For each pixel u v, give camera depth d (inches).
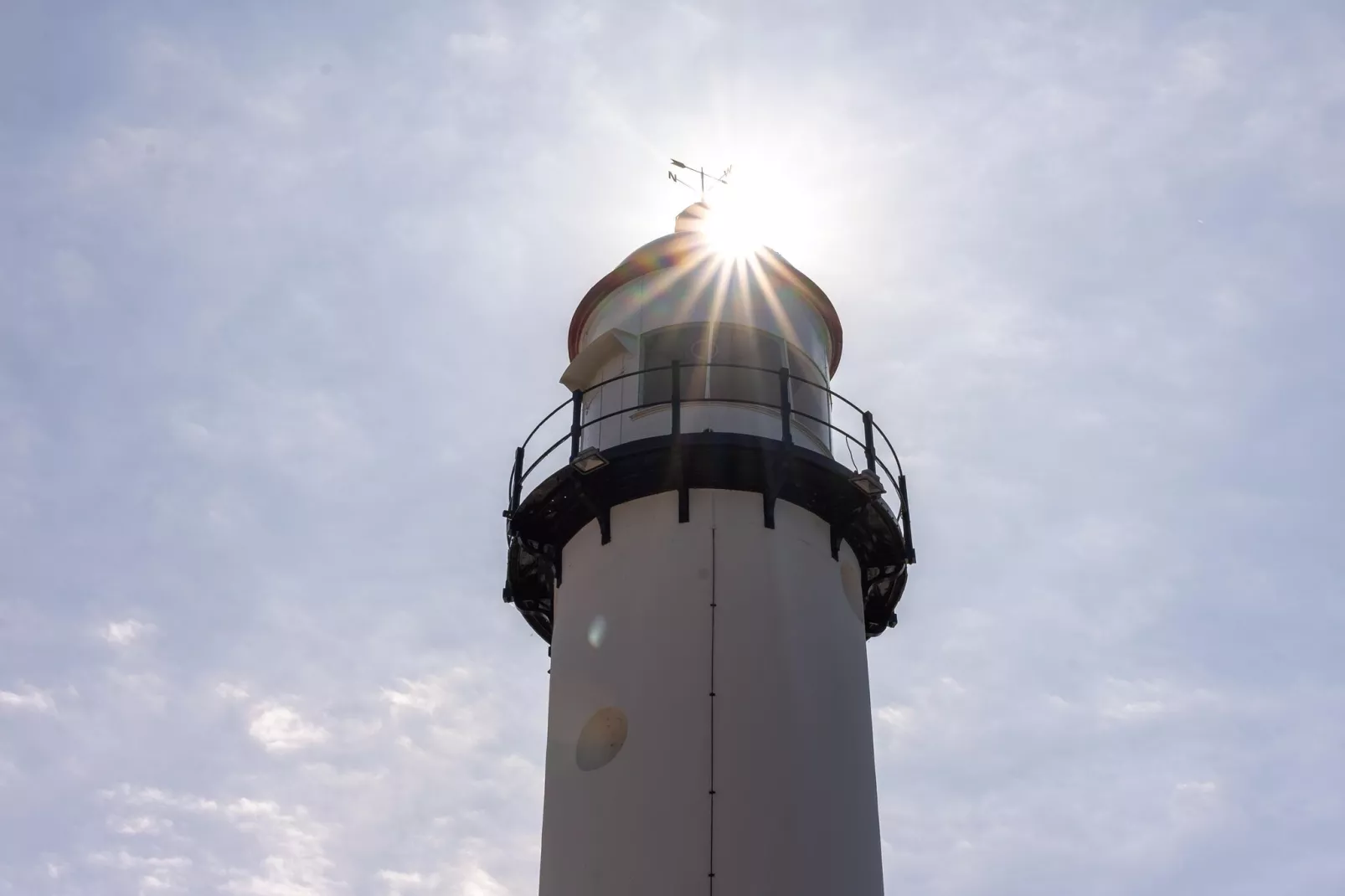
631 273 883.4
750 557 747.4
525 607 869.2
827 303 905.5
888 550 828.0
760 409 808.9
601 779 701.9
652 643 726.5
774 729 698.8
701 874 654.5
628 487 778.2
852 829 697.0
